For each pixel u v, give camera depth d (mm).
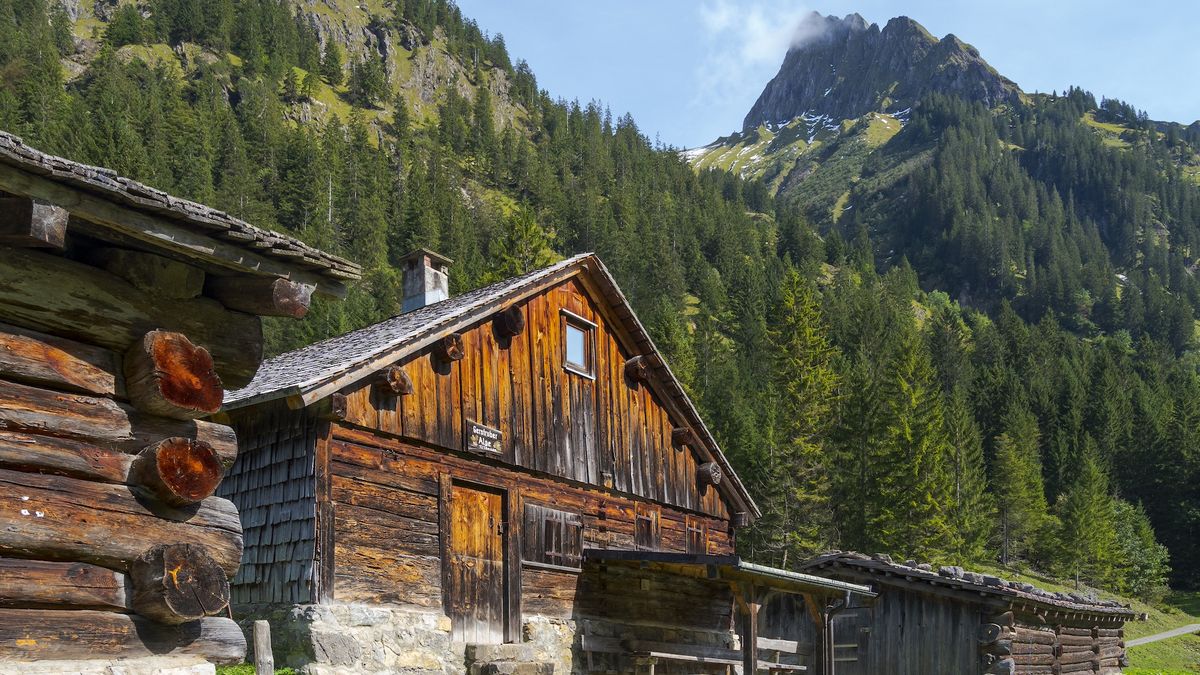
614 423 21891
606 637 20109
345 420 15891
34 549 6340
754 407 91062
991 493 86125
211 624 7164
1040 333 165375
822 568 24656
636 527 22094
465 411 18094
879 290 181375
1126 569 86875
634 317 22094
